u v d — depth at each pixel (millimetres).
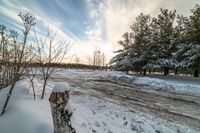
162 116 6684
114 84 16609
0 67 5312
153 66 26500
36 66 5914
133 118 6152
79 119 5121
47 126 3168
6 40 4914
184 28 24078
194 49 20531
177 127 5613
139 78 19000
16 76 4418
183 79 21391
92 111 6504
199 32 21562
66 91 2508
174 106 8391
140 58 28750
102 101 8477
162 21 28984
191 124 5938
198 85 15227
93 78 22766
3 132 3029
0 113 3777
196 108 8117
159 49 27703
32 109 3803
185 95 11727
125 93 11539
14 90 5348
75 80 18969
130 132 4961
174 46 25578
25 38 4574
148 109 7590
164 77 24547
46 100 5113
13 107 3926
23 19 4461
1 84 5766
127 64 30906
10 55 5059
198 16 22125
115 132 4801
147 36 31078
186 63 21438
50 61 6078
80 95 9703
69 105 2561
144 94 11500
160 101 9453
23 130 3023
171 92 12875
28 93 5484
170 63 24484
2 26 4820
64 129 2436
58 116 2430
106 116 6094
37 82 8648
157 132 5156
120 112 6750
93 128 4707
